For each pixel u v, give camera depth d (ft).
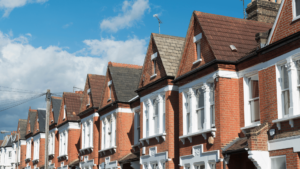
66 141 133.28
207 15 71.31
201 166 66.03
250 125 58.90
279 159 52.80
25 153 191.93
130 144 97.40
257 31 71.72
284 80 54.08
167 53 81.82
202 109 67.67
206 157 63.52
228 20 71.82
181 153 70.85
